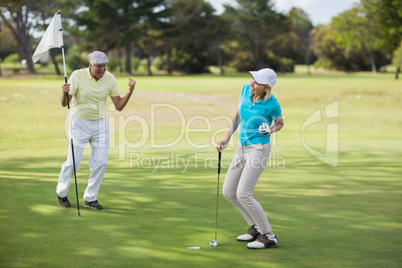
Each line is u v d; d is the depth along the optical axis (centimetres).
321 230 536
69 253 457
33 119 1780
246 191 486
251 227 507
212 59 8400
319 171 890
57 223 563
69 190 745
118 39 6781
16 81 3778
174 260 439
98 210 626
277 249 473
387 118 1938
